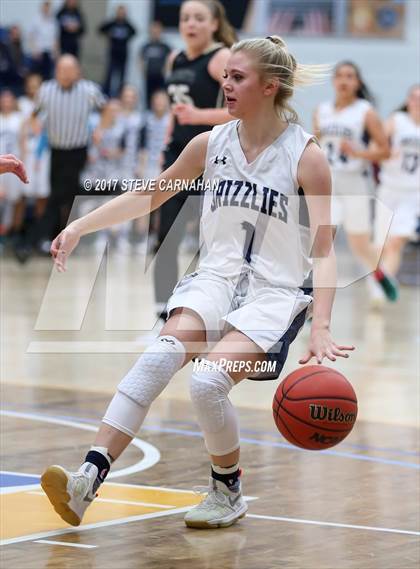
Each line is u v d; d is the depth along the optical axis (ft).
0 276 78.23
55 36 111.65
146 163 92.43
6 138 93.30
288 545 21.50
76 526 22.21
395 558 20.75
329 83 107.34
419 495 25.64
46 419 33.06
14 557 20.24
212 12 42.60
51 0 117.70
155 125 92.53
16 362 43.83
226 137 23.15
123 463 28.04
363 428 33.35
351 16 112.16
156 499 24.70
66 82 76.43
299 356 47.44
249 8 113.39
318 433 21.30
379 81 112.27
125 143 92.48
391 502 24.97
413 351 49.32
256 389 39.73
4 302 62.49
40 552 20.61
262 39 22.82
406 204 67.56
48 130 77.25
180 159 23.65
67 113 76.48
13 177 93.15
